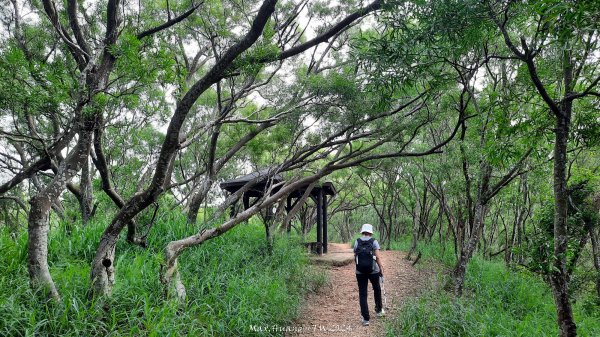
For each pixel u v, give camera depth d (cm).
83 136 598
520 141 518
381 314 780
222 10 826
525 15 435
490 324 661
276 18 995
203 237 746
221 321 627
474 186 937
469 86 765
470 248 805
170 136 596
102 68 659
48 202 570
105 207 1070
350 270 1212
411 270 1202
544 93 446
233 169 1617
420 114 890
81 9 806
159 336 525
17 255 646
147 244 834
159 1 855
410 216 2188
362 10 550
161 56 576
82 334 502
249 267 866
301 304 838
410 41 461
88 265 715
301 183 910
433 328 643
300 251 1155
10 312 492
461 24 448
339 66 1030
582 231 956
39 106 536
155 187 609
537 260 996
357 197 2480
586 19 327
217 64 590
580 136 493
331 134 987
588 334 691
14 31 752
